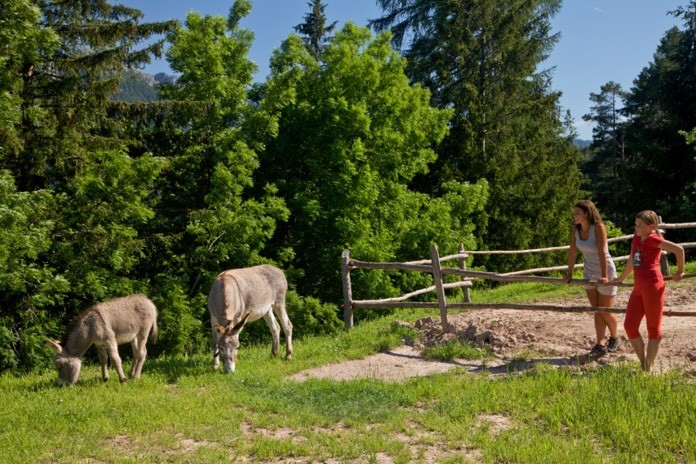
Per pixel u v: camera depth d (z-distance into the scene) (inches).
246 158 618.2
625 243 1114.7
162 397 305.4
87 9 575.5
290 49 767.7
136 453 231.9
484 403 261.7
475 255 1016.9
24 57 515.2
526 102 1089.4
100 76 593.6
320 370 357.7
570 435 221.5
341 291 745.0
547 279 342.6
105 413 281.4
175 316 558.3
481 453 216.5
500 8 1094.4
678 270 272.1
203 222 604.4
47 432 259.9
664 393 245.0
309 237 748.0
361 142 762.2
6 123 474.6
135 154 670.5
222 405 286.8
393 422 250.4
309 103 749.3
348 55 751.1
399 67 816.9
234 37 710.5
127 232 530.0
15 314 508.7
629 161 1619.1
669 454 198.7
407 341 405.4
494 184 1032.2
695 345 325.7
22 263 480.7
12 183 447.2
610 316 315.3
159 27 582.6
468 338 381.7
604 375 273.3
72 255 514.9
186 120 669.9
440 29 1074.1
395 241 810.2
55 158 554.3
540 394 263.0
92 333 347.6
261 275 401.1
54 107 555.8
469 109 1029.2
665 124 1114.7
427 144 866.1
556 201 1086.4
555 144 1182.3
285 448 228.2
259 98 779.4
